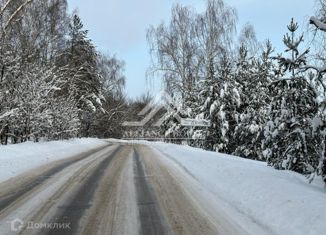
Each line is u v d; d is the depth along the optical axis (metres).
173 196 9.67
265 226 7.08
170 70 36.06
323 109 11.16
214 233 6.70
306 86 15.02
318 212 6.95
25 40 27.50
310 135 13.92
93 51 44.06
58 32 35.72
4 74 19.95
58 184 10.93
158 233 6.67
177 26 35.94
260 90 25.27
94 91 46.06
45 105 23.62
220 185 10.88
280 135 15.34
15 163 14.43
